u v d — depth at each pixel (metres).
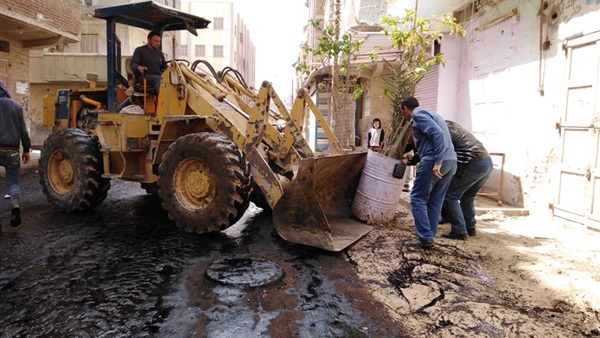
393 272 3.64
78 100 6.72
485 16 7.41
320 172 4.43
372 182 5.10
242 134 4.47
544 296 3.18
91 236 4.56
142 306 2.89
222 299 3.01
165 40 25.41
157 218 5.44
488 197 7.20
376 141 9.71
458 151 4.58
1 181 8.13
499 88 6.98
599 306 2.99
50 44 11.67
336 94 9.40
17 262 3.71
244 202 4.43
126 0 23.16
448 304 3.02
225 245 4.32
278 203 4.19
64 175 5.78
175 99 5.06
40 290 3.13
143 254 3.99
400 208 6.37
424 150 4.28
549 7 5.81
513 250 4.32
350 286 3.32
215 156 4.30
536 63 6.05
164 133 4.84
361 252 4.15
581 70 5.27
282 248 4.25
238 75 6.03
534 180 6.08
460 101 8.27
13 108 4.66
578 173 5.26
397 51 9.55
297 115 5.05
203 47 56.81
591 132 5.07
